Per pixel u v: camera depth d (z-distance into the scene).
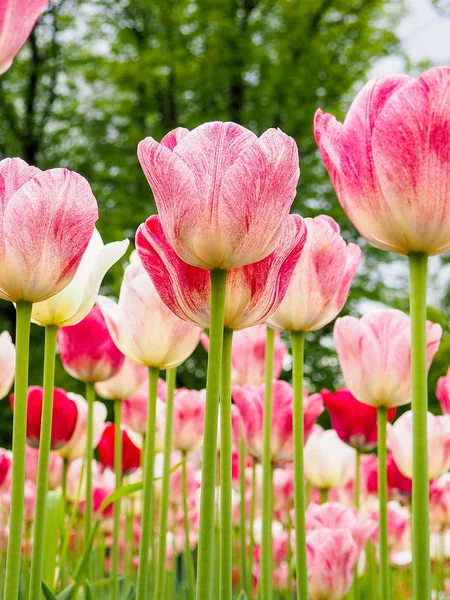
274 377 1.10
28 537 1.22
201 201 0.60
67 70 6.89
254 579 1.26
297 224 0.63
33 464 1.32
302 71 6.34
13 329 6.05
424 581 0.59
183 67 6.50
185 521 1.08
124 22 6.89
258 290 0.63
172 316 0.79
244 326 0.64
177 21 6.54
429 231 0.61
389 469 1.21
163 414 1.15
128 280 0.80
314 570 0.89
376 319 0.82
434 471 0.97
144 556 0.76
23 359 0.61
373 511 1.31
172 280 0.63
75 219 0.61
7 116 6.77
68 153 6.72
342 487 1.42
